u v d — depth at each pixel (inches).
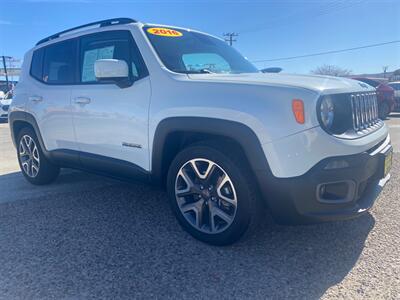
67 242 117.9
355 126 107.6
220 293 89.4
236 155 105.5
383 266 100.0
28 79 182.7
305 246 112.7
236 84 105.0
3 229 128.9
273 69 181.3
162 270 100.0
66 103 153.3
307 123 93.8
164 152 120.5
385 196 156.8
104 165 140.9
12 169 235.1
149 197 163.2
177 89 114.9
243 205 104.0
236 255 107.9
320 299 86.4
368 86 130.4
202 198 114.3
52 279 96.2
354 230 123.0
